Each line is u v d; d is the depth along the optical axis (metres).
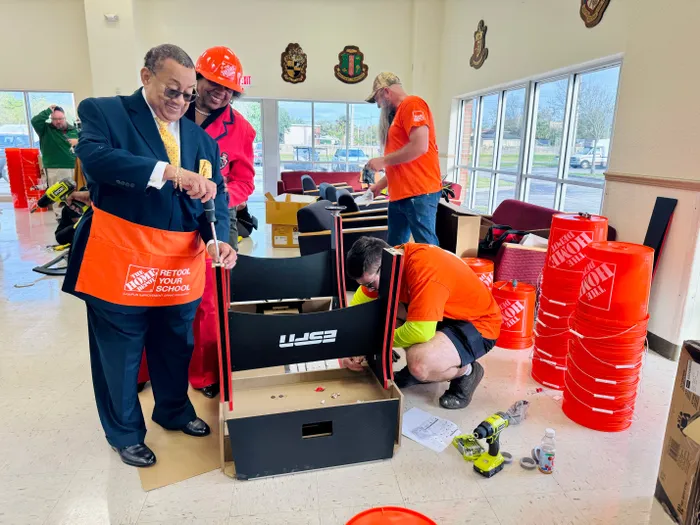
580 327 2.00
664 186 2.69
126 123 1.41
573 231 2.19
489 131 6.80
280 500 1.58
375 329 1.77
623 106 3.01
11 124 8.46
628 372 1.93
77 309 3.43
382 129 3.38
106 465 1.75
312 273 2.37
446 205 3.60
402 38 8.40
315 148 9.01
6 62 8.06
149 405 2.14
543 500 1.60
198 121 2.18
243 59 8.17
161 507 1.55
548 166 5.37
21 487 1.64
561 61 4.66
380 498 1.59
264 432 1.62
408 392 2.29
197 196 1.42
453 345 2.01
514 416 2.03
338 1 8.15
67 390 2.30
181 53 1.37
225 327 1.57
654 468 1.77
